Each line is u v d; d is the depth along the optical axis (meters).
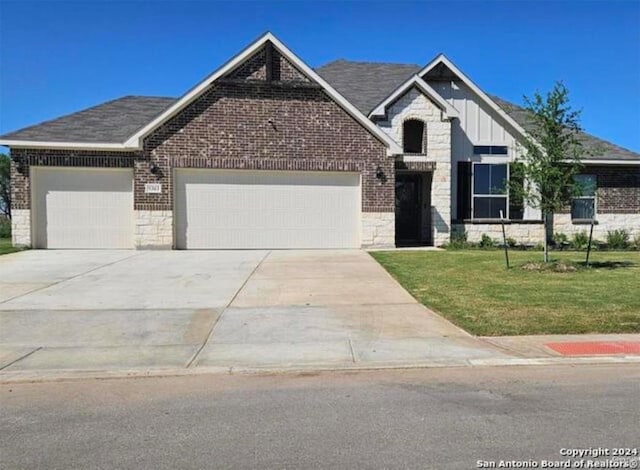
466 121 19.86
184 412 4.80
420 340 7.17
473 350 6.73
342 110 17.70
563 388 5.38
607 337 7.26
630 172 20.91
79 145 16.78
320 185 17.81
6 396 5.29
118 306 9.11
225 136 17.20
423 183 19.97
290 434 4.29
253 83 17.30
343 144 17.73
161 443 4.14
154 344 7.05
